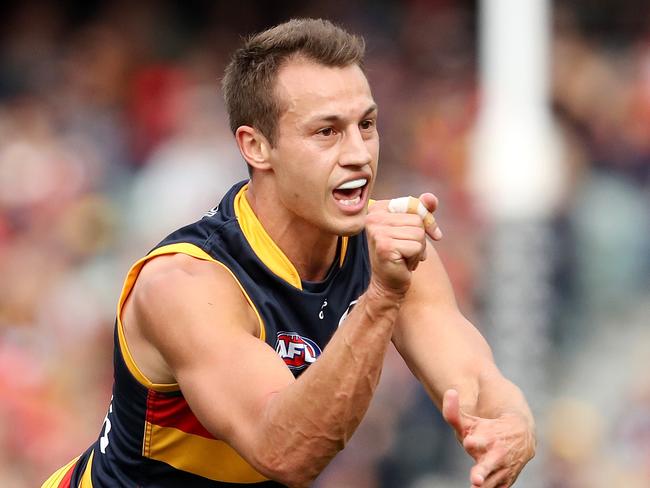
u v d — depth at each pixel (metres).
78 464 12.17
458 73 33.84
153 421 10.93
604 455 25.16
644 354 26.41
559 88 31.20
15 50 36.31
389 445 24.66
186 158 30.39
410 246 9.17
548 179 24.17
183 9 37.03
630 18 33.28
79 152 32.62
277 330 10.84
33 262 29.19
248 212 11.06
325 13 36.28
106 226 30.53
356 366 9.33
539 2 24.17
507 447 9.80
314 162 10.48
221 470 11.06
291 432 9.44
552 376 25.48
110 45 35.81
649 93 30.94
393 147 31.62
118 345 10.95
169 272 10.51
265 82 10.68
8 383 25.25
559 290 25.72
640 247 28.25
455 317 11.62
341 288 11.34
